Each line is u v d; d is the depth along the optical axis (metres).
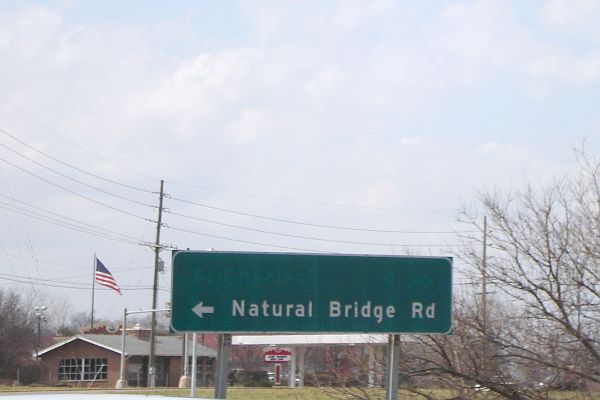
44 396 6.50
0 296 73.12
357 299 11.99
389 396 12.10
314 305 11.89
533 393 15.86
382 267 12.09
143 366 69.69
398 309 12.05
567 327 15.69
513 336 16.09
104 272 50.53
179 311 11.67
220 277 11.77
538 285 15.91
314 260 11.96
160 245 57.59
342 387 16.73
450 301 12.16
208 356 73.19
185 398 6.98
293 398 21.98
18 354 70.12
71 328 111.25
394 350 12.12
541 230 16.02
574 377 15.64
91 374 68.81
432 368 16.20
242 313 11.76
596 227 15.93
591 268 15.81
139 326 76.12
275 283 11.86
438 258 12.21
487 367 16.00
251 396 25.52
